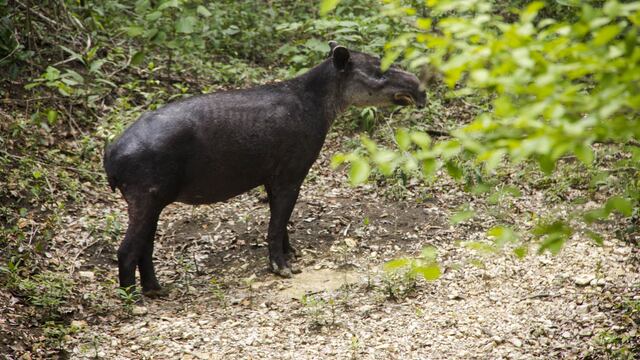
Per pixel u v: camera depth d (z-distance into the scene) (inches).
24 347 366.0
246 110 441.7
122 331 389.1
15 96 591.5
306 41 692.1
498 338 379.2
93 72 625.6
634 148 255.9
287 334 390.3
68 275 443.5
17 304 399.5
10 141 545.0
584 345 370.3
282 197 464.1
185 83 668.1
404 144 191.6
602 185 533.6
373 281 447.2
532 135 169.6
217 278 465.4
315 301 418.3
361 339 383.2
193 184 436.5
